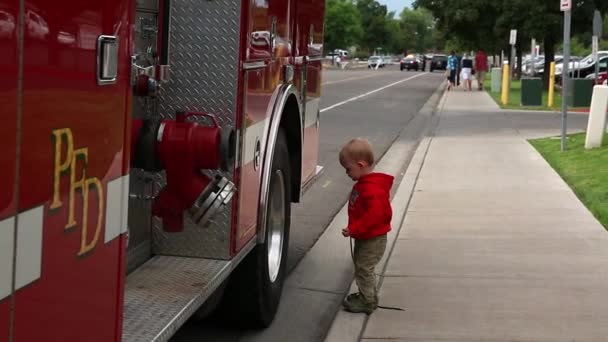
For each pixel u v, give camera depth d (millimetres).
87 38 2566
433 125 20734
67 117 2453
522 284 6508
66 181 2465
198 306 3938
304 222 9125
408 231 8367
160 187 4391
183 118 4082
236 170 4414
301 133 6141
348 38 121500
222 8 4328
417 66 86438
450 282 6578
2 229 2125
